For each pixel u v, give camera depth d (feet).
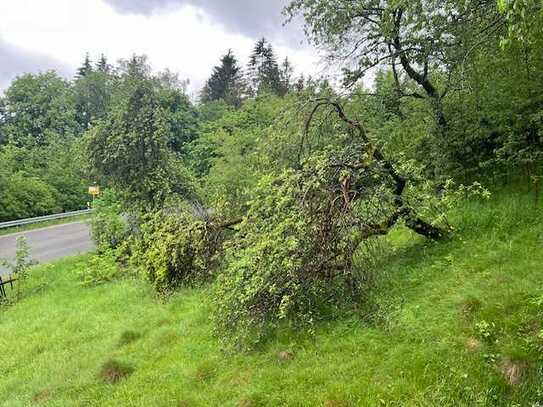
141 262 32.71
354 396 14.56
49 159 110.42
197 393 16.98
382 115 33.09
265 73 163.94
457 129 30.04
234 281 20.03
